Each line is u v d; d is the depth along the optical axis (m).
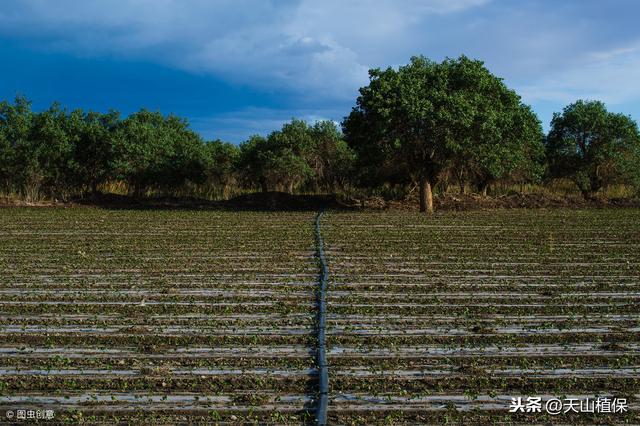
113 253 15.33
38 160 31.22
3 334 8.80
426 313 9.91
